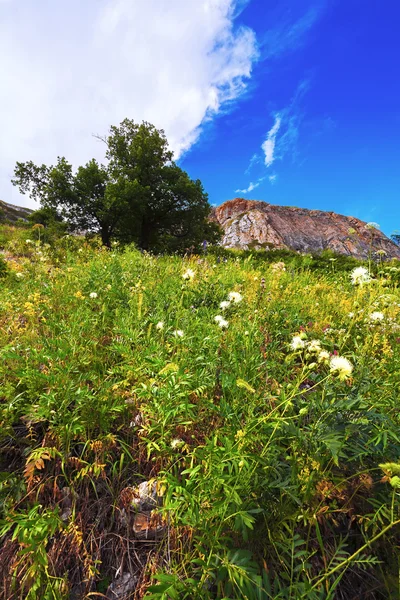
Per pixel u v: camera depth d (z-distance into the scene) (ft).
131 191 78.02
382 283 9.84
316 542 4.79
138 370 6.89
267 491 4.64
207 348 7.75
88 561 4.52
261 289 13.05
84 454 6.02
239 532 4.46
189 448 6.00
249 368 6.92
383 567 4.52
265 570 4.05
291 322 10.27
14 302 11.81
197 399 6.82
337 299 14.83
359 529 4.93
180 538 4.77
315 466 4.50
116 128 94.89
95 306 12.06
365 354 7.34
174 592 3.55
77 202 88.33
